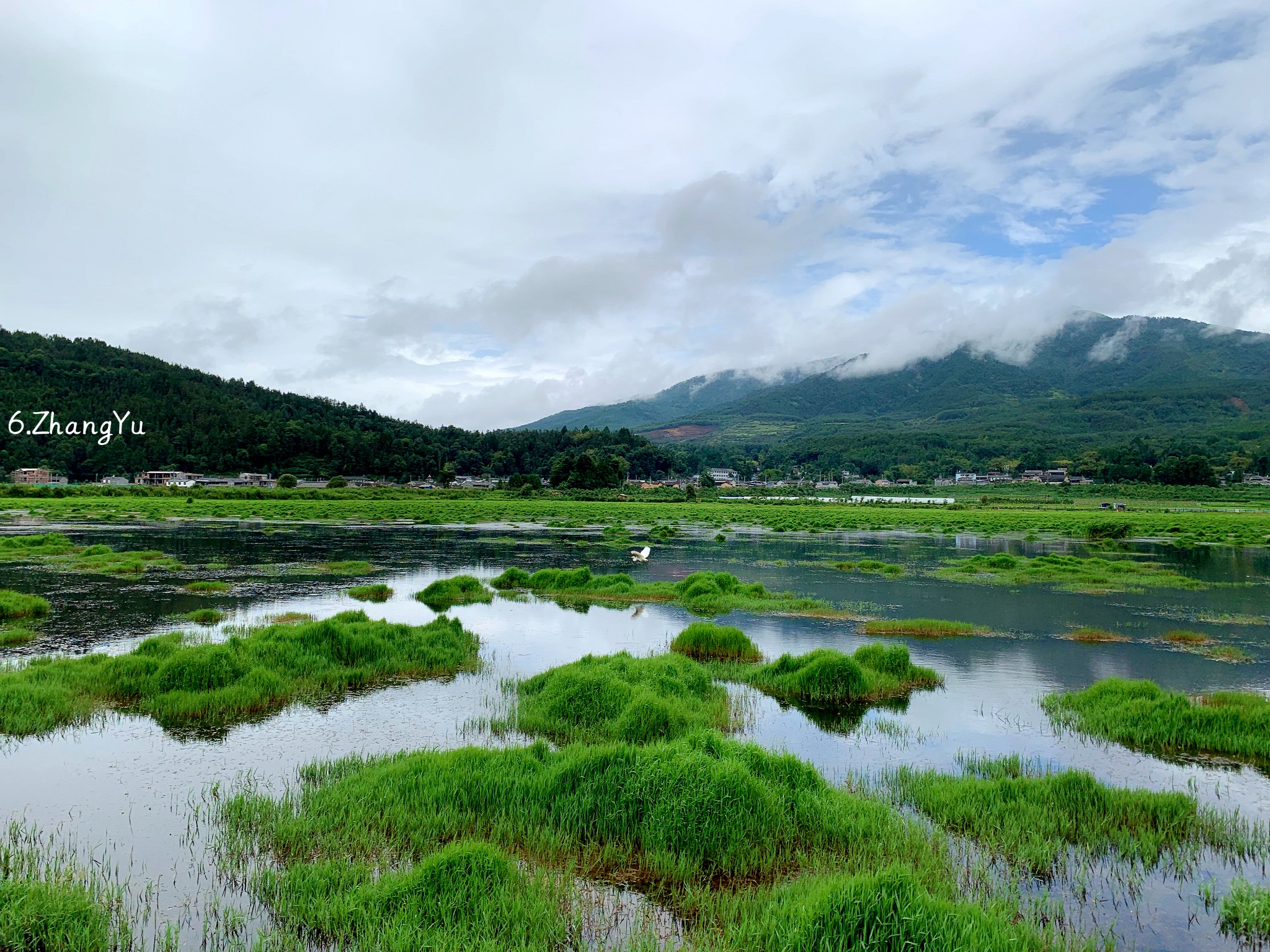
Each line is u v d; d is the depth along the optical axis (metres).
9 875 8.09
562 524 80.94
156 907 7.69
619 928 7.41
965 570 40.03
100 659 16.91
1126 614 27.05
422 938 6.85
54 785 10.84
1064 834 9.55
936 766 12.25
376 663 17.50
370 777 10.51
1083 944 7.23
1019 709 15.48
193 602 26.62
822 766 12.18
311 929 7.30
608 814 9.34
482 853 7.95
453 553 47.34
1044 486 191.88
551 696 14.47
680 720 13.41
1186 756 12.82
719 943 7.03
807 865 8.66
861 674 16.28
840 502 155.50
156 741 12.69
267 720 13.91
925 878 8.18
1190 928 7.68
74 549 42.88
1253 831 9.78
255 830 9.27
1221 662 19.77
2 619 23.16
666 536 64.69
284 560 40.94
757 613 26.44
